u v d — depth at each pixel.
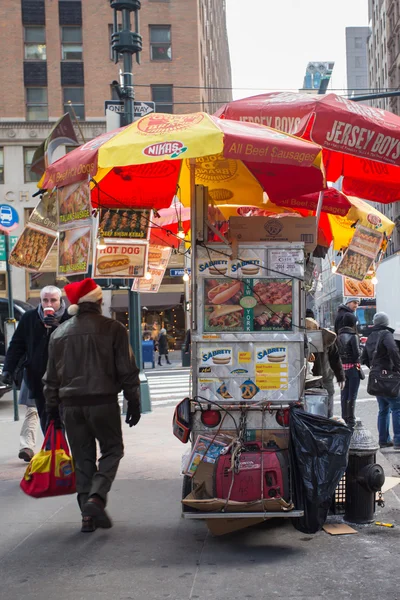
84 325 5.13
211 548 4.70
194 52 39.19
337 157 6.40
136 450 8.42
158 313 39.28
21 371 7.30
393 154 5.03
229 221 5.14
